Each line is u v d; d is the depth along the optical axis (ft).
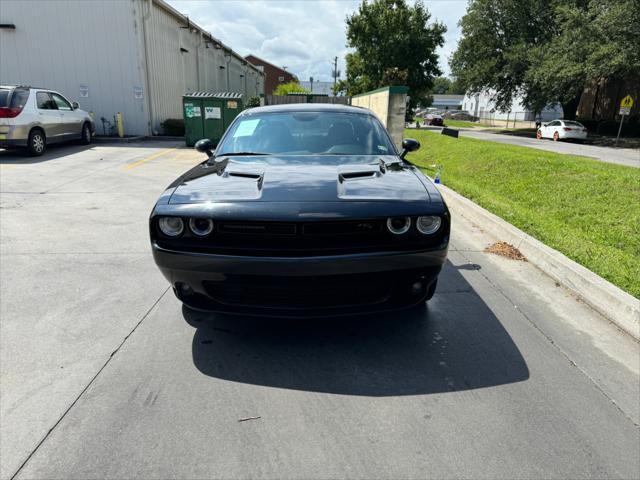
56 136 40.78
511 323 10.91
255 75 150.82
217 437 6.94
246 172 10.31
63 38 53.78
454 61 131.23
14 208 21.29
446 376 8.67
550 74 90.17
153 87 57.72
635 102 108.78
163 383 8.32
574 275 12.78
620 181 23.67
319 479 6.16
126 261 14.70
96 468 6.31
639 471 6.39
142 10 53.98
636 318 10.32
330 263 8.28
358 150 12.25
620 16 76.64
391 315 11.23
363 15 138.21
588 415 7.59
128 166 34.50
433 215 8.77
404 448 6.76
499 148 43.98
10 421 7.24
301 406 7.73
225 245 8.60
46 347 9.52
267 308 8.87
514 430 7.20
